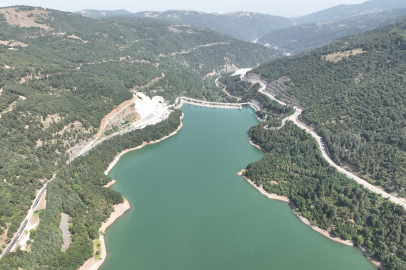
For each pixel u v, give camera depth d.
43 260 136.88
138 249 165.62
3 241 142.88
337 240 172.25
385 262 154.25
